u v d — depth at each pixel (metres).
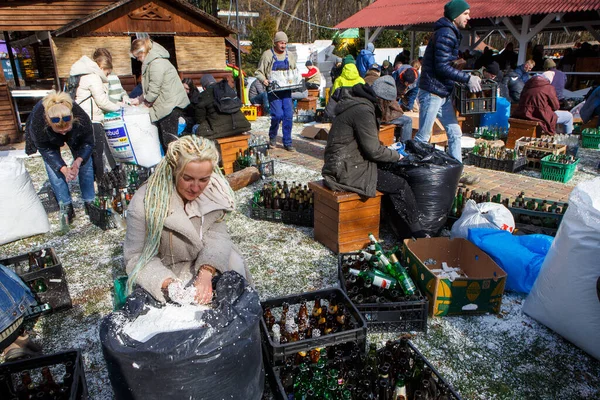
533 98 6.91
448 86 4.82
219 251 2.16
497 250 3.13
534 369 2.45
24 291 2.46
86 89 4.85
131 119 5.11
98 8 9.67
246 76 15.98
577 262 2.44
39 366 2.13
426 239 3.33
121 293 2.55
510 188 5.34
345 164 3.62
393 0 15.55
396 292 2.86
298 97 11.34
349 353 2.45
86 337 2.77
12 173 4.00
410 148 4.11
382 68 10.85
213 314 1.79
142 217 2.08
